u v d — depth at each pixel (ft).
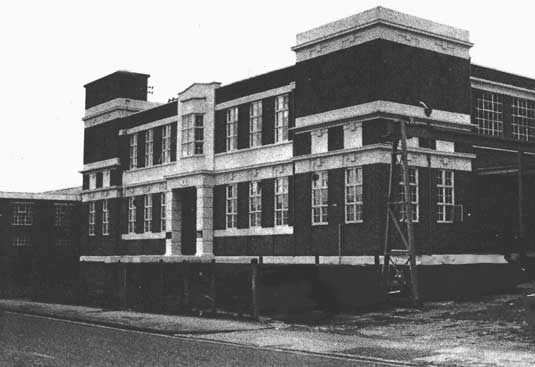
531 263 93.20
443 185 101.30
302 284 74.49
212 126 128.26
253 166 117.29
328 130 101.24
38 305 99.86
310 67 104.73
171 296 85.97
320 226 101.35
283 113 113.29
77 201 189.78
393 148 79.71
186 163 131.85
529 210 106.42
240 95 122.62
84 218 170.81
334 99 100.07
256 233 116.57
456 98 103.86
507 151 111.86
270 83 116.26
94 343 55.21
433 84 100.68
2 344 54.39
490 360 44.65
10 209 179.73
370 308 76.02
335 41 100.68
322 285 74.38
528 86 122.52
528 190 106.93
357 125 96.22
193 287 82.33
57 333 63.57
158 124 145.28
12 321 77.10
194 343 55.42
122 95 160.45
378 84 93.81
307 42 104.88
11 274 134.41
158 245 142.92
